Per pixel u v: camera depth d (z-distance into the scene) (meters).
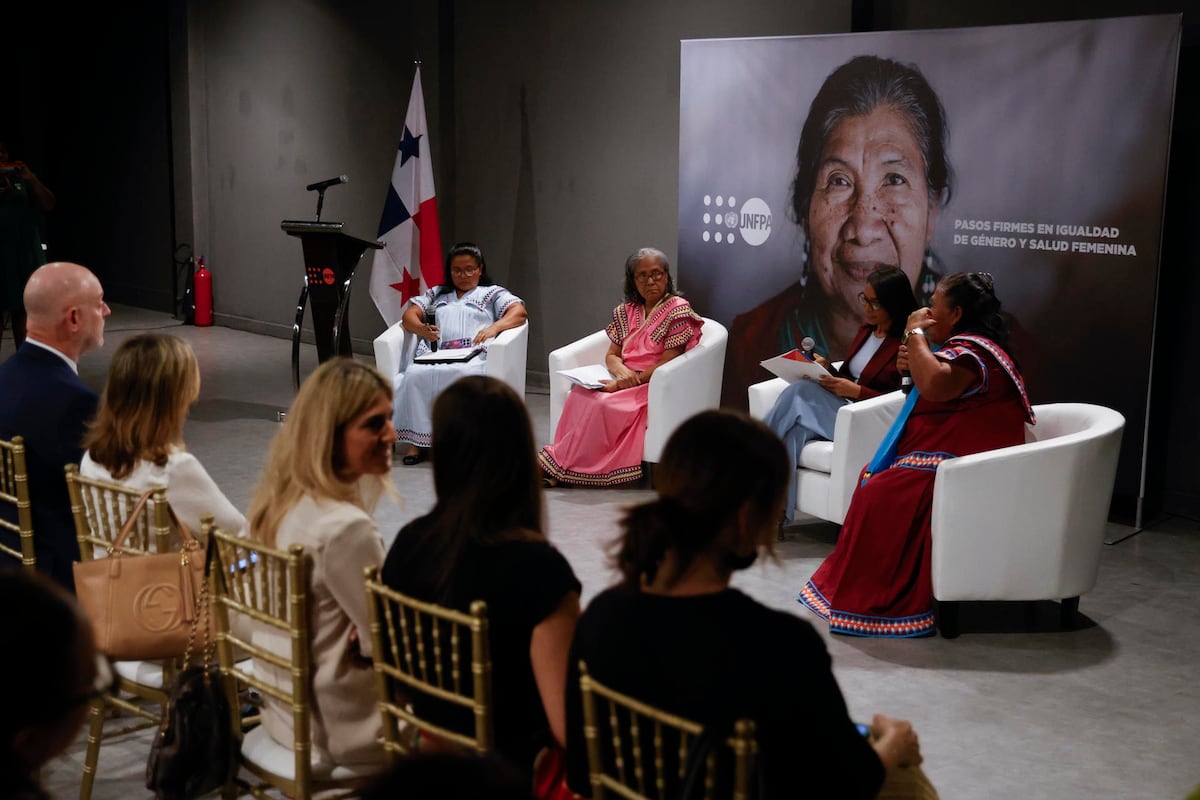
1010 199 5.15
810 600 4.11
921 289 5.49
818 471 4.69
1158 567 4.62
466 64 7.86
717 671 1.51
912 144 5.40
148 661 2.69
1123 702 3.44
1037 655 3.78
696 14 6.69
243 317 9.78
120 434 2.69
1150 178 4.77
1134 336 4.89
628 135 7.12
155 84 10.08
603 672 1.60
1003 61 5.09
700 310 6.21
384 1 8.19
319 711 2.23
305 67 8.82
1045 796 2.90
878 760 1.57
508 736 1.96
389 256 7.37
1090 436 3.81
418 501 5.47
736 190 5.98
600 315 7.47
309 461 2.23
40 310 3.01
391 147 8.38
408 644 1.99
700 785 1.50
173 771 2.20
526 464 1.96
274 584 2.21
